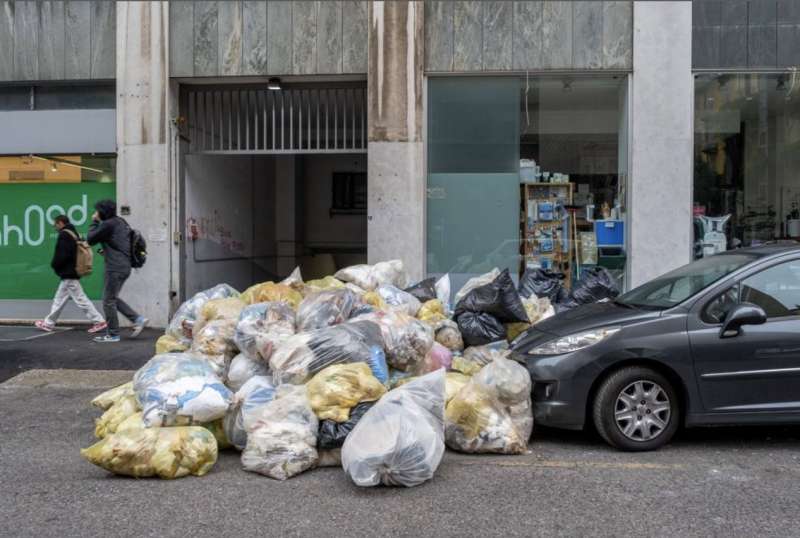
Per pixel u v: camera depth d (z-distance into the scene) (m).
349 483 4.82
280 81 11.09
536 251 10.64
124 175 11.04
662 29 10.25
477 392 5.50
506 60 10.45
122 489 4.71
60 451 5.60
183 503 4.46
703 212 10.48
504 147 10.62
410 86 10.48
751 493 4.61
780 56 10.21
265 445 4.95
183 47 10.90
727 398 5.49
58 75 11.14
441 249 10.69
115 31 11.05
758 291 5.68
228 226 13.72
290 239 17.36
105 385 7.78
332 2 10.70
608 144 10.64
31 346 9.51
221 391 5.20
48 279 11.46
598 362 5.46
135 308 11.02
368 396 5.12
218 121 11.70
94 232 9.60
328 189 18.27
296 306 6.56
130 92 10.98
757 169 10.45
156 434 4.93
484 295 6.72
